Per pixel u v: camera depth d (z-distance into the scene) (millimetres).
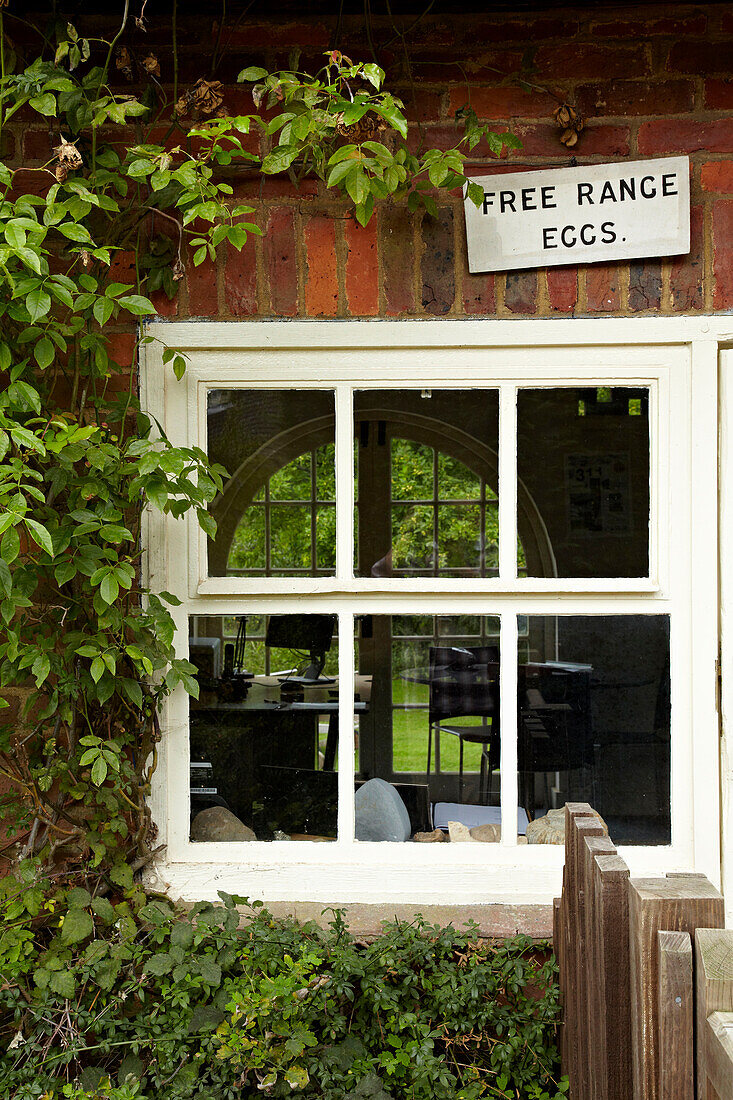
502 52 2408
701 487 2385
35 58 2422
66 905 2236
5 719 2367
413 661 2469
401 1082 2064
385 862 2414
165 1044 2014
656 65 2395
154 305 2428
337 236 2408
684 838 2404
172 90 2441
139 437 2217
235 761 2469
